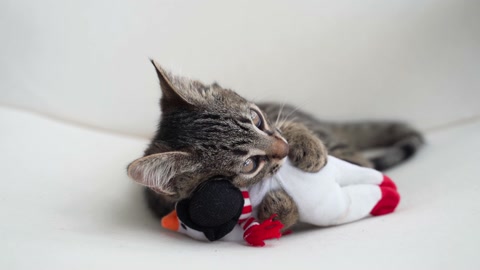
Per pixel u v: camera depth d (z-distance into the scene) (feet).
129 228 1.61
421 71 2.31
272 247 1.44
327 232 1.54
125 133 2.42
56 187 1.78
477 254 1.23
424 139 2.24
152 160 1.43
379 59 2.31
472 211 1.44
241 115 1.60
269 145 1.55
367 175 1.65
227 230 1.46
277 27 2.30
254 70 2.37
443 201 1.59
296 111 2.21
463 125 2.31
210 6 2.28
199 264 1.27
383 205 1.61
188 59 2.34
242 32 2.31
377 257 1.27
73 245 1.34
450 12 2.19
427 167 1.98
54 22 2.23
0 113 2.15
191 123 1.58
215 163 1.52
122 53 2.31
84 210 1.69
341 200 1.55
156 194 1.69
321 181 1.55
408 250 1.29
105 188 1.86
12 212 1.55
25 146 1.98
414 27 2.24
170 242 1.50
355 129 2.40
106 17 2.26
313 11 2.27
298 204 1.55
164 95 1.67
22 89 2.29
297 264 1.26
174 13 2.28
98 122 2.39
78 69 2.31
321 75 2.37
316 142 1.63
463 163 1.88
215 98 1.65
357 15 2.26
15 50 2.25
